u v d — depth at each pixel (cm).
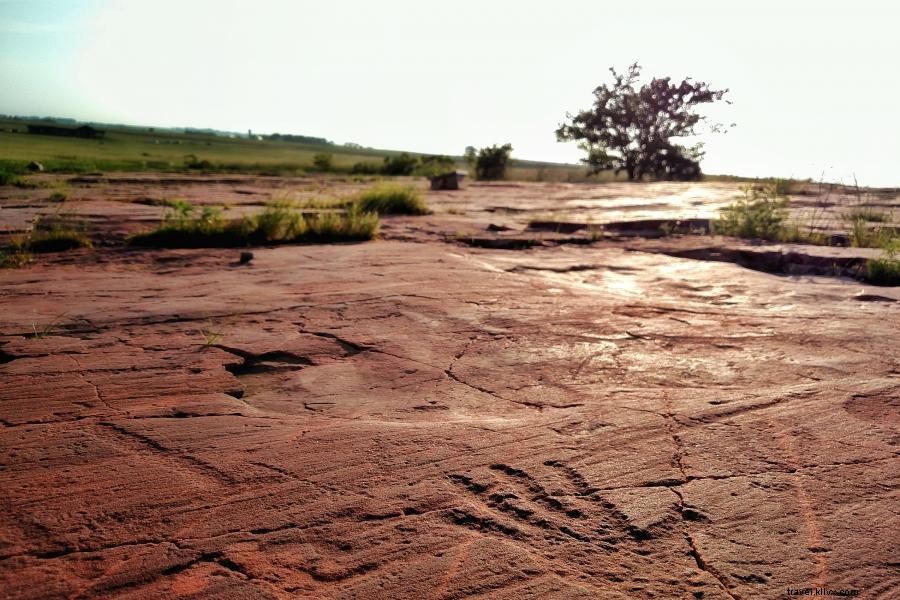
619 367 399
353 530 223
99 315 511
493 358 416
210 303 555
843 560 205
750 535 218
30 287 623
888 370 385
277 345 437
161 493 246
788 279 721
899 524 224
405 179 3272
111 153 5428
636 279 690
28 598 190
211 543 216
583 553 210
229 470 264
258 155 8525
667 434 297
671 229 1114
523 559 207
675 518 229
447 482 254
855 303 571
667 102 3888
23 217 1126
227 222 985
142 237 927
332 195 1789
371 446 286
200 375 378
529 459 273
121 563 206
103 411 325
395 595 191
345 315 517
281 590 193
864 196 1928
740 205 1095
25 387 356
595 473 261
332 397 350
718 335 464
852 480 254
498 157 4019
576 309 543
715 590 192
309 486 251
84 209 1292
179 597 190
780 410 324
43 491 248
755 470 262
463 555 209
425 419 321
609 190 2322
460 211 1482
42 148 5281
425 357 417
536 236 1012
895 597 189
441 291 607
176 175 2741
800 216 1309
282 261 779
